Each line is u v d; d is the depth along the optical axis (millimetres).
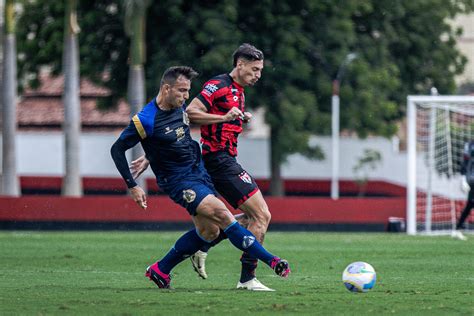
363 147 98688
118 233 55625
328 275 28969
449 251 39875
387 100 86375
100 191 96375
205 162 22672
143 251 39750
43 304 19344
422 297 21047
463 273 29562
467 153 48062
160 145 22016
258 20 73875
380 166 98438
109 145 97875
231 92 22641
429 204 55812
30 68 84625
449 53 91125
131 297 20641
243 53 22609
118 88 80250
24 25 82188
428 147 61688
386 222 60906
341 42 77188
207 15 71250
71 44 71125
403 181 98250
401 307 18984
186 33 72312
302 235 54250
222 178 22562
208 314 17734
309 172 98625
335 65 77125
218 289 23062
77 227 60188
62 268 31422
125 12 69562
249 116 22703
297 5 75438
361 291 22047
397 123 100000
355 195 98375
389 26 84000
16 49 82625
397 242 46500
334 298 20609
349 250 40562
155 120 21891
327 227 60938
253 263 22734
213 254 38062
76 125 71688
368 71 78688
